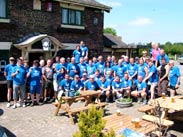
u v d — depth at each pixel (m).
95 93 11.48
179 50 50.97
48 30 16.05
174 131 9.13
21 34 14.72
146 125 7.70
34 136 8.40
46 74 12.88
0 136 5.06
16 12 14.42
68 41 17.28
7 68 11.94
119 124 7.65
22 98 11.95
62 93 10.61
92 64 14.63
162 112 8.88
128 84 13.48
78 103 12.84
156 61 13.90
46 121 9.92
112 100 13.55
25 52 14.30
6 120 9.94
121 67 14.27
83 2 17.58
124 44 24.58
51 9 16.11
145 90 12.95
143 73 13.49
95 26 19.20
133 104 12.82
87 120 5.02
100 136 4.96
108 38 24.94
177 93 15.25
